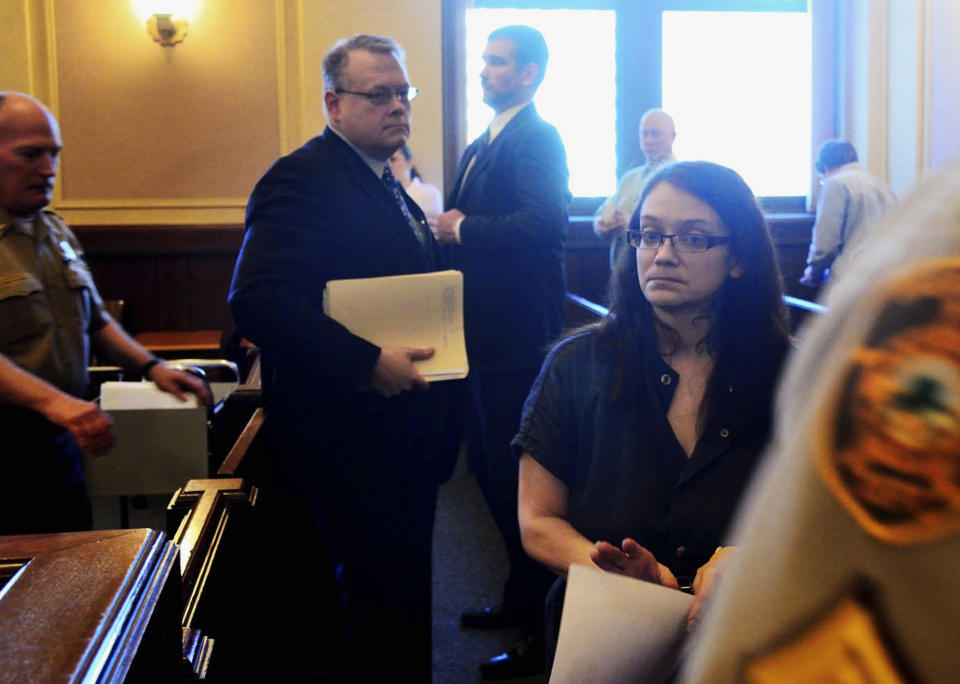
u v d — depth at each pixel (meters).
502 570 4.09
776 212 7.00
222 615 1.82
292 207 2.29
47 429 2.34
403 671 2.43
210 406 2.80
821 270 5.94
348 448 2.36
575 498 1.62
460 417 2.62
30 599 0.95
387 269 2.39
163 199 6.04
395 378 2.26
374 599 2.42
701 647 0.40
